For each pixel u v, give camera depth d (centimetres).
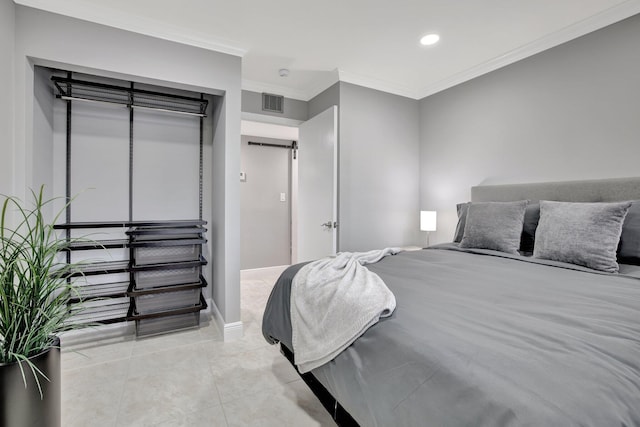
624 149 216
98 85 229
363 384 103
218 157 269
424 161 371
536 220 226
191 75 234
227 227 248
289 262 512
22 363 114
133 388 182
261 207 489
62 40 196
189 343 241
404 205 366
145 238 257
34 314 121
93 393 177
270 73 319
